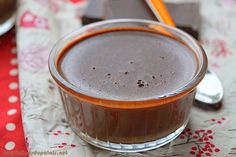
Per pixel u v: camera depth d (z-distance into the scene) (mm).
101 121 259
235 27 385
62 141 277
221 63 344
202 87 312
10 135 287
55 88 317
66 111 282
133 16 357
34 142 272
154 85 265
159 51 293
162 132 267
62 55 292
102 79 270
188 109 276
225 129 288
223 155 270
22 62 336
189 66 281
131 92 260
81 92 251
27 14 380
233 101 308
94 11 374
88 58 287
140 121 255
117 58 286
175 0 392
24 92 309
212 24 389
